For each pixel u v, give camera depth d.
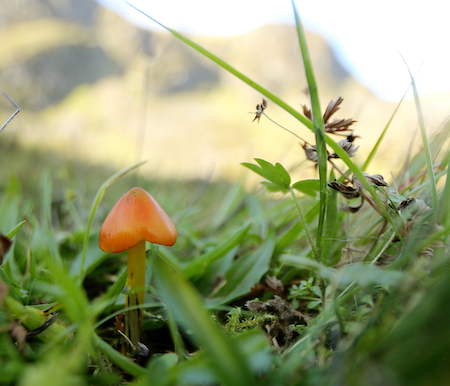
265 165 0.11
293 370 0.07
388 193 0.10
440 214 0.09
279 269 0.14
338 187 0.10
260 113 0.11
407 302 0.08
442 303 0.05
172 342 0.13
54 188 0.35
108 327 0.12
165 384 0.07
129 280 0.11
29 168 0.39
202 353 0.07
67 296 0.08
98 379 0.08
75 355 0.07
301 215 0.11
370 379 0.06
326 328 0.09
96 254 0.15
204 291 0.14
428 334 0.05
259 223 0.19
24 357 0.08
